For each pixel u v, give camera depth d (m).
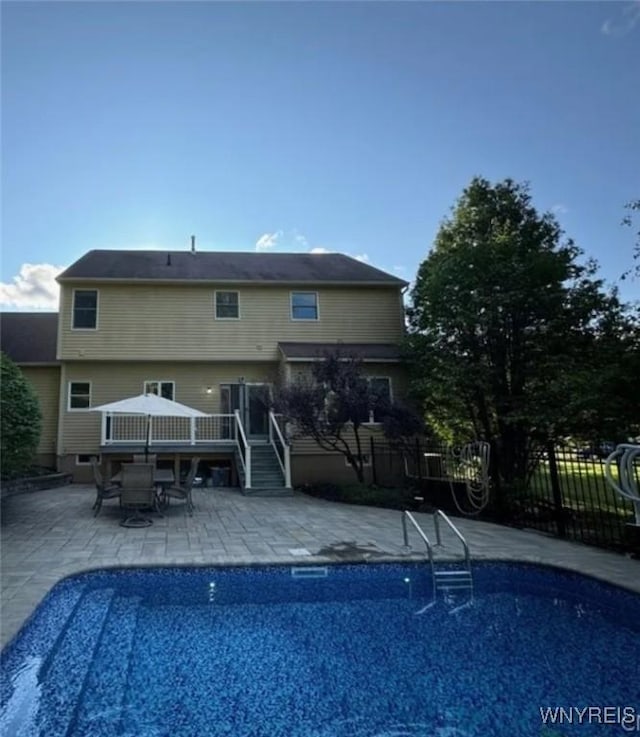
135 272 16.48
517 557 6.53
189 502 9.99
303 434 13.01
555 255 12.02
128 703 3.37
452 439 13.62
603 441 9.51
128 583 5.89
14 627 3.97
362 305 17.22
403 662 4.04
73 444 15.41
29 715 3.20
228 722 3.15
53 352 16.88
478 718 3.21
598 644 4.41
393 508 11.08
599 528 8.06
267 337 16.56
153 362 16.11
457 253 12.77
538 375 11.30
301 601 5.58
